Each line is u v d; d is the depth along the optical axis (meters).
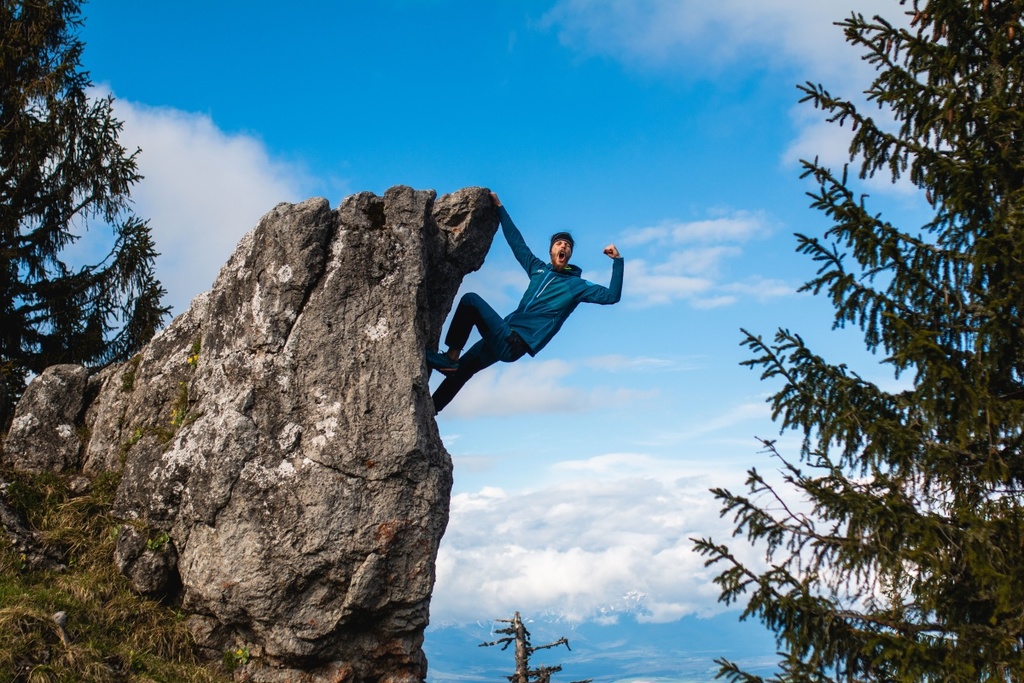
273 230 11.14
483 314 11.41
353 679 10.16
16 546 10.38
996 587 6.93
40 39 16.03
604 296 11.67
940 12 8.66
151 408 11.63
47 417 11.95
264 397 10.52
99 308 16.59
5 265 15.71
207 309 11.38
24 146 15.88
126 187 16.52
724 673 7.19
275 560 9.89
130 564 10.39
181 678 9.49
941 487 7.82
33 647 8.86
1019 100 8.36
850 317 7.97
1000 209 8.06
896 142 8.38
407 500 10.33
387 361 10.68
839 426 7.68
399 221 11.40
